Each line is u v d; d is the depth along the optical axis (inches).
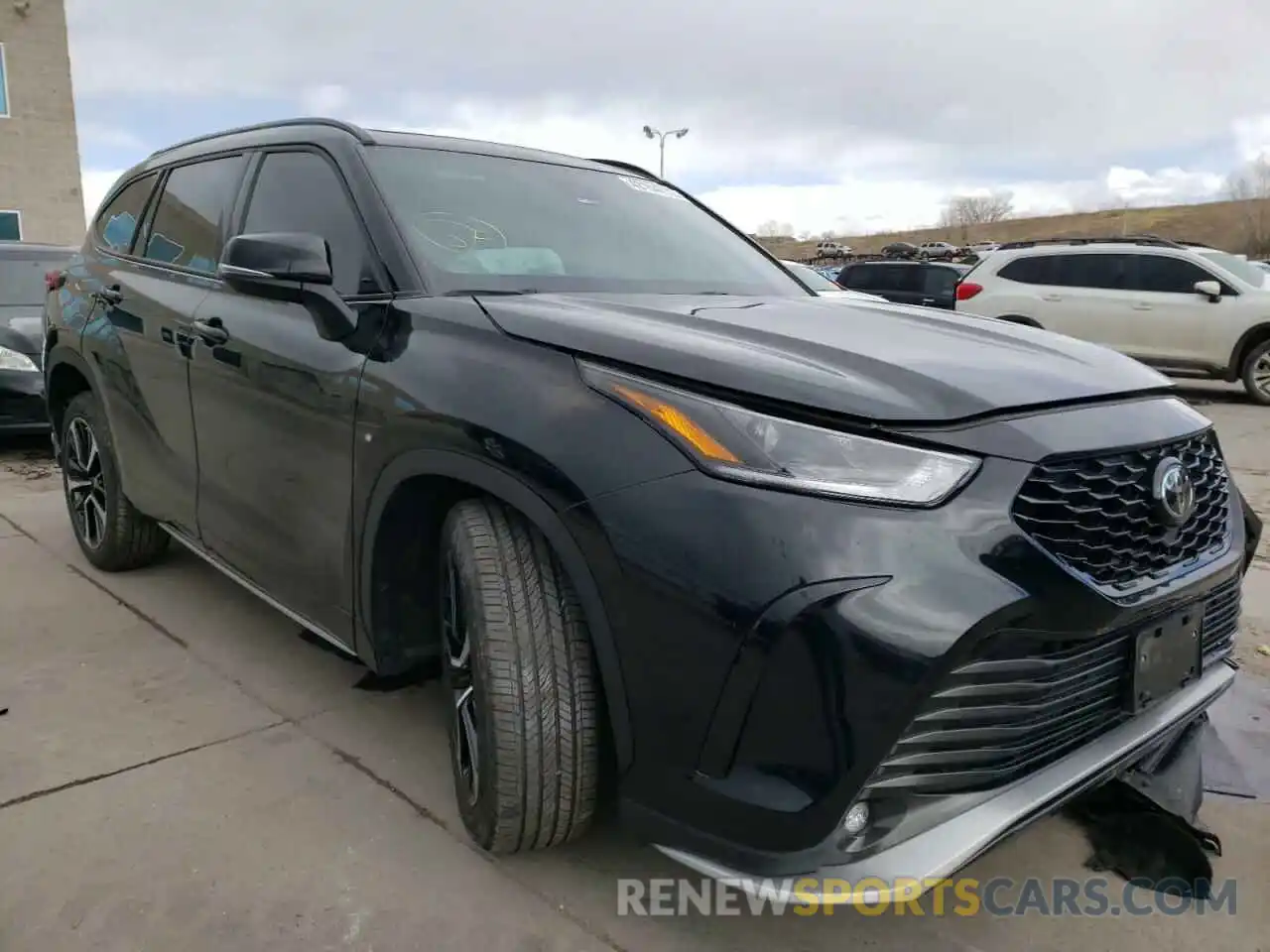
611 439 74.2
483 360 84.8
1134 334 466.3
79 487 170.4
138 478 147.6
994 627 67.9
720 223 143.9
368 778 105.5
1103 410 80.4
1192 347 455.5
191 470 129.5
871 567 66.6
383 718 119.2
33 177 816.9
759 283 126.2
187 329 126.3
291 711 120.5
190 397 126.0
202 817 97.7
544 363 81.2
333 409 97.8
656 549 70.4
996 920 87.3
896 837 69.9
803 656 66.2
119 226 162.6
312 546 105.4
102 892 86.5
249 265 95.8
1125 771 92.7
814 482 68.3
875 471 68.9
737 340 82.4
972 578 67.8
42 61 808.3
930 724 69.0
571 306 91.0
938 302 569.6
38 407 263.7
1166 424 82.9
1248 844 99.3
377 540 94.0
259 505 114.0
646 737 72.9
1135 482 77.8
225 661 134.0
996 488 70.6
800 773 67.2
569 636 81.3
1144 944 84.7
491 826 85.7
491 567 82.4
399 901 86.2
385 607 97.4
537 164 129.0
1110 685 80.1
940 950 83.3
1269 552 197.3
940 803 71.6
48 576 166.2
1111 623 74.1
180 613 150.6
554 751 81.7
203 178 140.3
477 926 83.6
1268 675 136.9
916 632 66.0
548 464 75.9
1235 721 123.4
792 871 68.5
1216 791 108.1
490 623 81.6
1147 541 78.2
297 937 81.7
